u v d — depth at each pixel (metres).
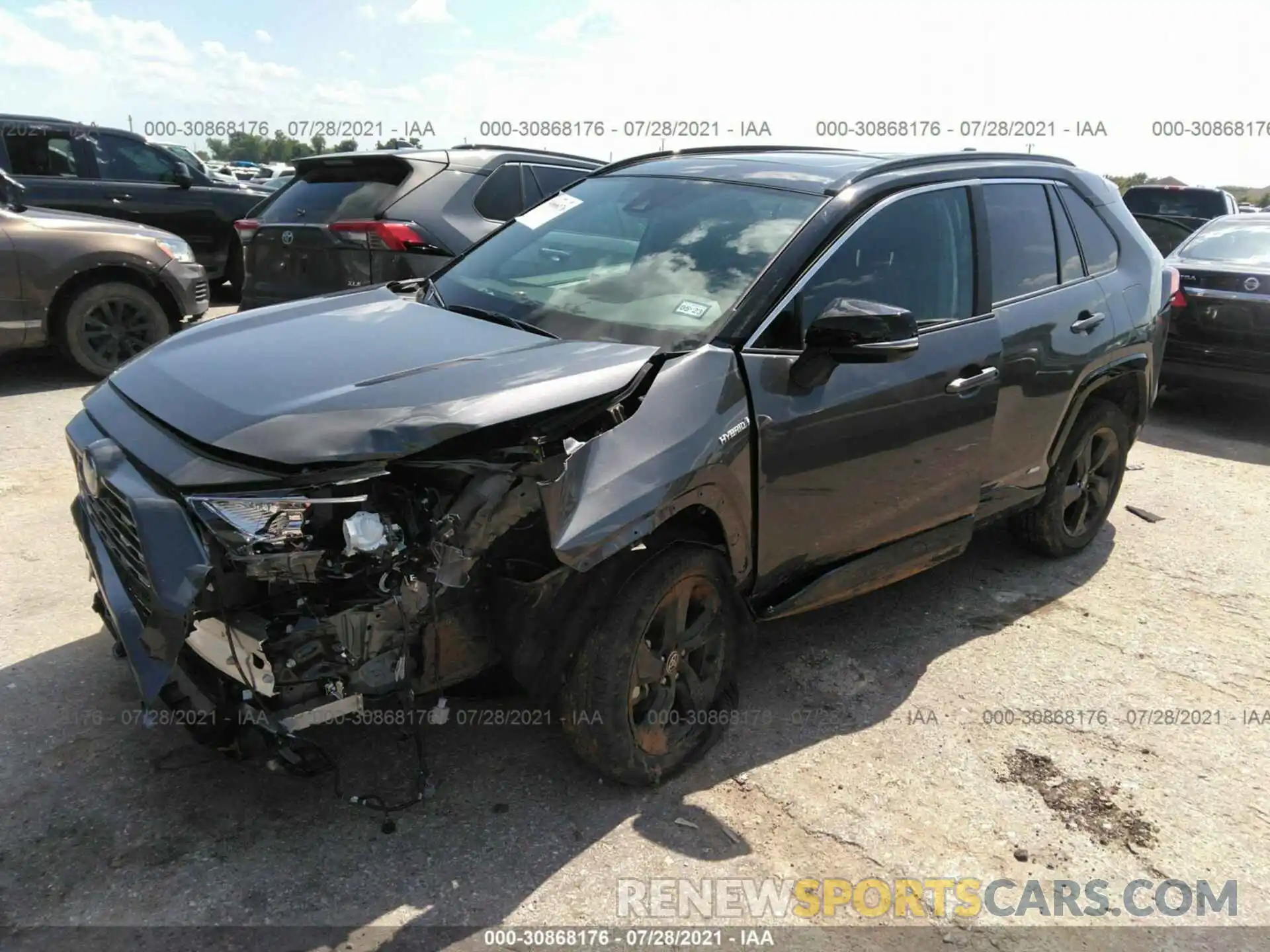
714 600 2.94
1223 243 7.70
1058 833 2.77
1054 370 3.96
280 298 6.46
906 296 3.36
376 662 2.30
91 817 2.58
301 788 2.74
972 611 4.17
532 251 3.64
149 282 7.27
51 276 6.73
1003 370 3.68
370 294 3.59
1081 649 3.87
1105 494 4.83
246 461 2.19
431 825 2.63
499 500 2.33
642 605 2.64
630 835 2.65
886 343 2.83
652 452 2.56
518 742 3.03
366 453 2.16
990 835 2.75
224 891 2.36
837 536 3.23
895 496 3.38
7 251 6.53
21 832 2.51
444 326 3.02
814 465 3.03
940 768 3.04
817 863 2.60
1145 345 4.57
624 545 2.45
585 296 3.20
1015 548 4.91
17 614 3.61
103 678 3.21
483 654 2.52
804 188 3.31
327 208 6.32
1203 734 3.29
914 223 3.44
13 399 6.59
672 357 2.77
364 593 2.28
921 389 3.31
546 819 2.69
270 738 2.24
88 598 3.76
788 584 3.22
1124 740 3.24
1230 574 4.68
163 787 2.71
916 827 2.76
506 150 6.88
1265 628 4.11
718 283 3.04
